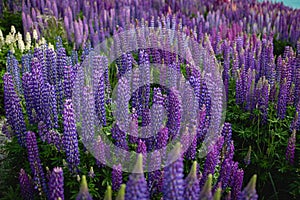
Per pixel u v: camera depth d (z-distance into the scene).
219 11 6.55
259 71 3.65
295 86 3.27
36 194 2.54
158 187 2.38
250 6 7.54
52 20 5.25
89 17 5.98
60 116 2.89
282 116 3.09
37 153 2.43
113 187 2.39
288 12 7.06
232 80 3.71
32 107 2.79
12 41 4.61
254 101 3.21
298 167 2.98
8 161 2.94
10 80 2.67
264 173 3.03
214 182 2.60
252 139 3.22
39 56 3.15
